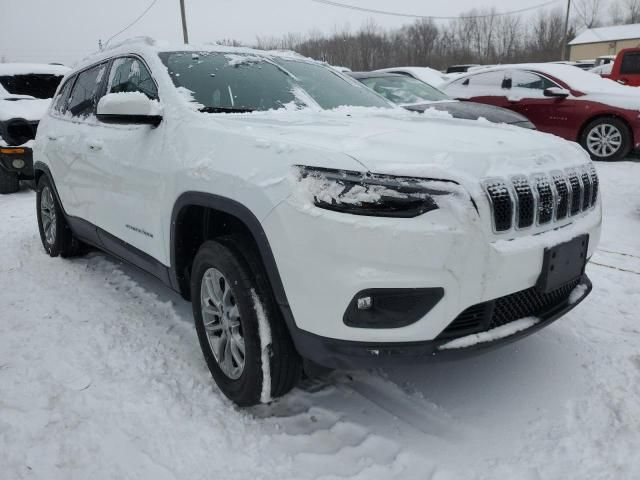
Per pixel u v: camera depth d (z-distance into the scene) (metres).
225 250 2.32
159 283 4.00
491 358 2.85
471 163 2.02
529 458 2.12
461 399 2.51
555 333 3.07
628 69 12.85
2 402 2.50
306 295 2.00
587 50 47.03
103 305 3.59
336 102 3.38
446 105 6.70
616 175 6.95
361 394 2.58
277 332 2.24
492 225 1.96
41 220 4.76
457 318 2.00
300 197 1.97
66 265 4.45
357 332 1.95
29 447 2.20
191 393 2.59
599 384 2.56
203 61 3.26
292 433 2.30
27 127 7.58
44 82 8.94
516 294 2.14
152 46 3.33
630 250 4.34
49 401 2.50
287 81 3.40
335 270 1.91
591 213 2.46
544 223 2.14
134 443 2.23
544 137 2.58
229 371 2.49
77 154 3.71
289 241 2.00
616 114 7.82
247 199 2.14
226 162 2.30
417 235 1.85
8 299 3.71
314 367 2.38
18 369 2.78
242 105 3.01
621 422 2.28
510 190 2.01
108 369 2.78
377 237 1.86
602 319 3.21
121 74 3.51
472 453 2.16
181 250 2.73
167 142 2.74
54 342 3.07
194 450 2.19
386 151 2.05
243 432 2.30
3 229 5.77
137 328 3.25
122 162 3.08
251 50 3.71
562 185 2.24
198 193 2.41
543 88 8.46
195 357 2.92
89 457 2.15
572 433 2.24
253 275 2.26
